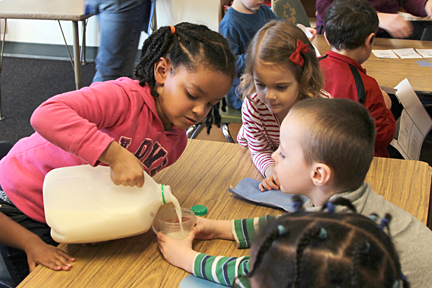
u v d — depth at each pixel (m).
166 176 1.18
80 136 0.77
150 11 2.23
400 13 2.88
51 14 2.44
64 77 3.86
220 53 0.90
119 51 2.11
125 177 0.78
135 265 0.83
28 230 0.93
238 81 2.13
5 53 4.41
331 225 0.51
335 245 0.49
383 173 1.18
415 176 1.17
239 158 1.31
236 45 2.42
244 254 0.88
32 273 0.80
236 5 2.49
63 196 0.81
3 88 3.56
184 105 0.94
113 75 2.18
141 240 0.91
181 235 0.88
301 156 0.81
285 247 0.51
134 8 2.03
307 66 1.22
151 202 0.84
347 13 1.80
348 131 0.76
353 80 1.71
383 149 1.80
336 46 1.91
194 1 3.86
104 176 0.84
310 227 0.51
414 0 2.96
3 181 1.01
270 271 0.52
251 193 1.09
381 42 2.65
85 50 4.15
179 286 0.78
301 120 0.80
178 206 0.86
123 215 0.81
